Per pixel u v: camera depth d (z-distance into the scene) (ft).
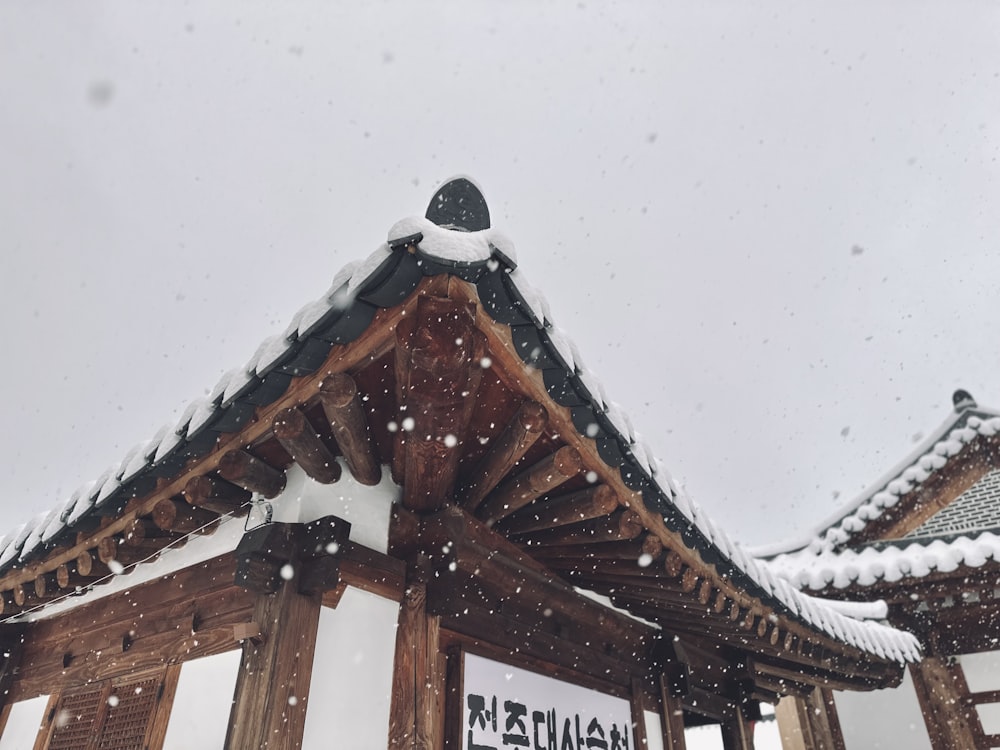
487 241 8.79
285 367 10.44
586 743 18.66
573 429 12.09
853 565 41.57
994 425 45.96
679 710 23.02
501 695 16.46
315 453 12.40
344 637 13.33
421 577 14.67
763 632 21.26
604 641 21.34
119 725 15.79
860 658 28.25
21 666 21.57
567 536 15.93
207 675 14.02
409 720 13.29
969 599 38.24
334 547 12.78
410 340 9.32
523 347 10.24
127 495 13.92
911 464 49.75
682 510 14.78
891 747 38.58
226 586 14.70
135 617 17.34
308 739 11.80
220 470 12.80
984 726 36.60
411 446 12.20
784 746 43.04
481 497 14.93
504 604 17.53
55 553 17.24
